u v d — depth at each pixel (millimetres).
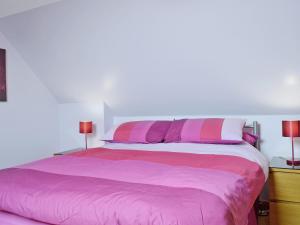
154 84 3094
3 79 3289
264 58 2393
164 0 2244
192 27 2377
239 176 1597
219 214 1082
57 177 1543
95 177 1545
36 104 3707
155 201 1115
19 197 1313
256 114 2939
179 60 2717
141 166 1794
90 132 3484
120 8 2441
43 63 3490
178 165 1815
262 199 2783
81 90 3633
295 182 2205
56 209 1185
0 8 2707
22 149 3504
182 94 3066
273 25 2143
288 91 2564
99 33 2770
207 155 2178
